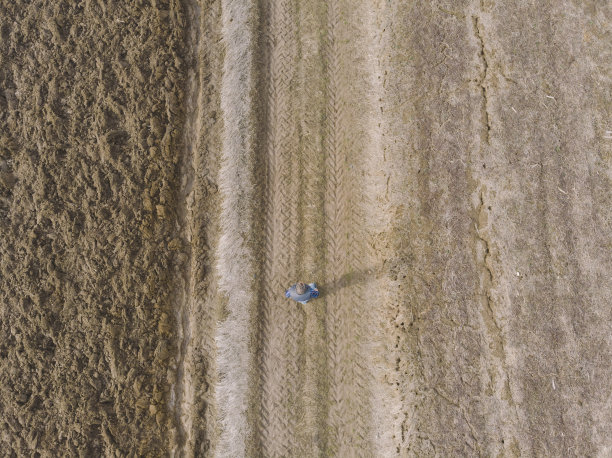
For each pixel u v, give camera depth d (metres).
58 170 7.05
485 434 5.98
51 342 6.75
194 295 6.77
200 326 6.70
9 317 6.84
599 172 6.41
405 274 6.34
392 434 6.14
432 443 6.00
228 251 6.69
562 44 6.64
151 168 7.00
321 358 6.44
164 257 6.85
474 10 6.77
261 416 6.38
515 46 6.65
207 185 6.98
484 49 6.68
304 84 6.98
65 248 6.90
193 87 7.25
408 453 6.03
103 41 7.26
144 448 6.45
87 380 6.59
